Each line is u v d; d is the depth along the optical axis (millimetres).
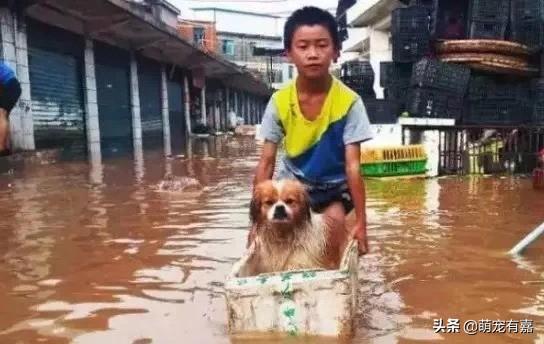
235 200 8164
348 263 3281
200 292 4094
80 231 6109
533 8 11766
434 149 10781
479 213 7004
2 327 3461
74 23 17172
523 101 11594
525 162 11344
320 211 4410
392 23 12273
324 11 3998
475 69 11680
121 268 4707
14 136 13383
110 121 20797
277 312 3229
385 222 6469
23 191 9188
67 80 17297
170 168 13078
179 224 6449
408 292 4078
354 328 3359
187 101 31188
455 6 13250
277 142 4348
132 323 3502
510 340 3227
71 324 3500
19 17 13742
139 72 23922
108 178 11031
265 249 3797
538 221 6496
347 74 13312
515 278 4379
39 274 4555
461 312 3670
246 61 55500
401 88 12359
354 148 4062
